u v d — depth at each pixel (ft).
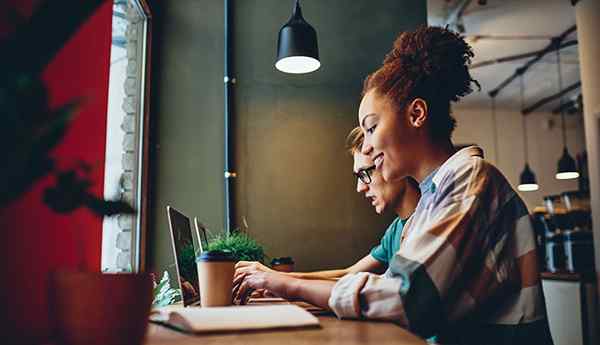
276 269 7.85
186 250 5.39
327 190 9.60
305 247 9.41
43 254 3.01
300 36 8.57
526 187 22.21
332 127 9.84
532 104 26.04
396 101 4.59
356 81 10.05
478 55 20.02
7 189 1.45
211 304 4.45
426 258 3.58
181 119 9.45
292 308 3.40
